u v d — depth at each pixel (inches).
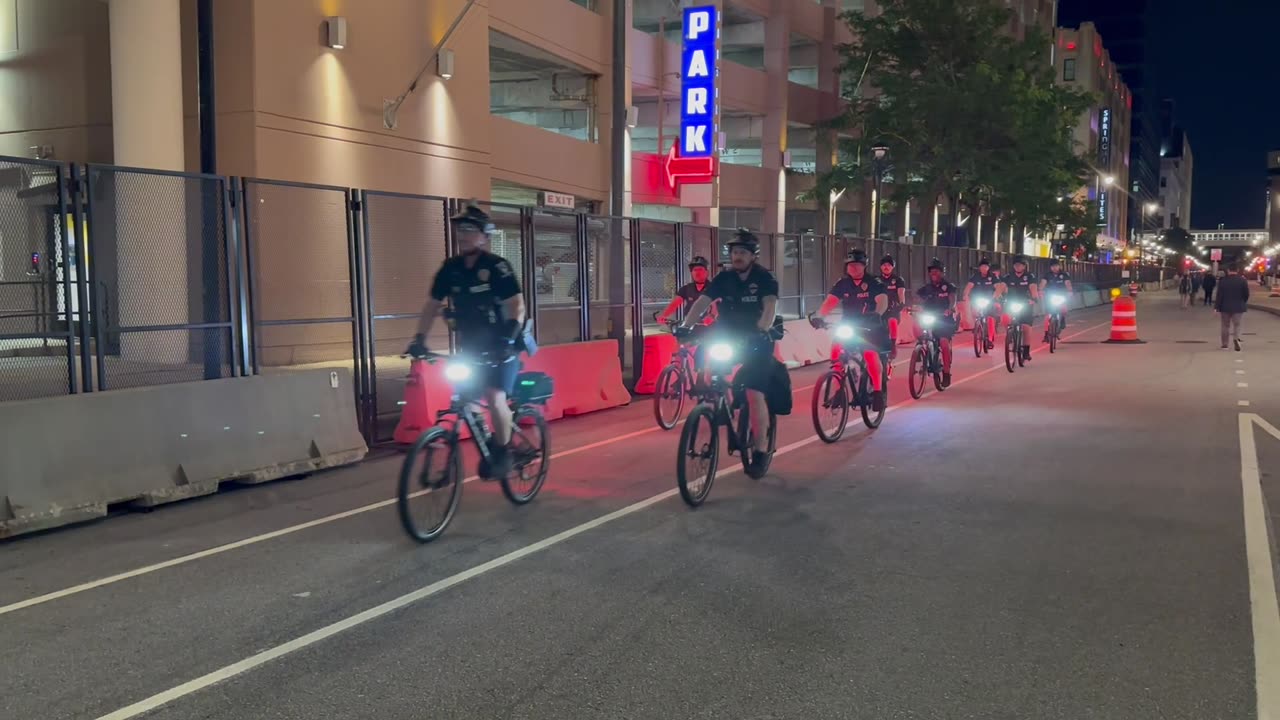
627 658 182.9
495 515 292.7
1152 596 216.7
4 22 766.5
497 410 281.6
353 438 384.8
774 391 329.1
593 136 1164.5
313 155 722.2
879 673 175.5
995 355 853.2
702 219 1419.8
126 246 414.0
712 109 1295.5
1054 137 1695.4
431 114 832.9
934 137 1649.9
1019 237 2598.4
